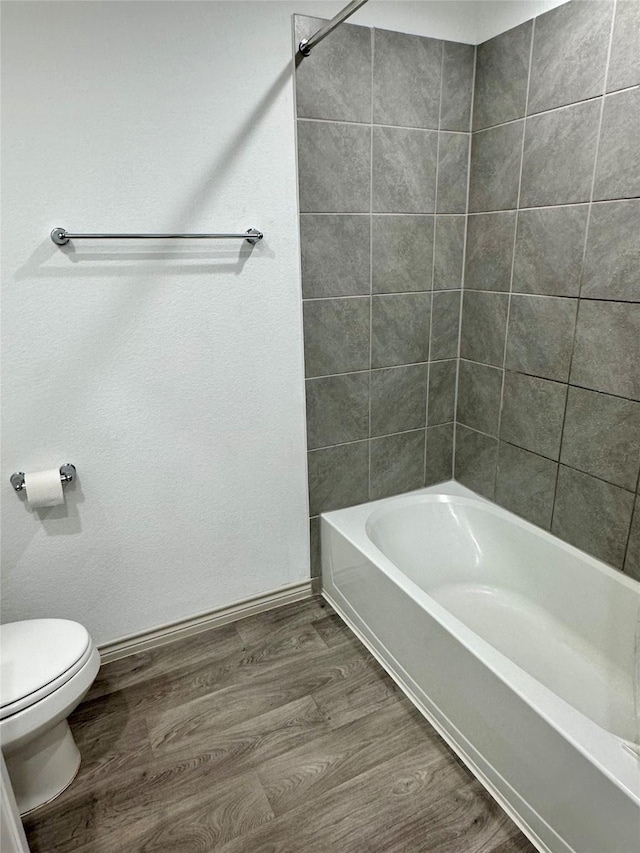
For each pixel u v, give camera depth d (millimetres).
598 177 1702
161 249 1773
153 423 1922
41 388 1725
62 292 1677
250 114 1781
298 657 2107
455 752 1690
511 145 2010
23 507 1796
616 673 1828
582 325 1854
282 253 1971
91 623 2033
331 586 2404
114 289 1742
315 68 1830
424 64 2010
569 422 1977
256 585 2344
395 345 2316
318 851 1414
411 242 2209
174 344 1880
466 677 1574
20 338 1660
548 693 1367
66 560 1918
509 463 2303
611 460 1841
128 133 1637
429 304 2340
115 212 1685
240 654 2129
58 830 1491
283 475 2242
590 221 1754
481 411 2412
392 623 1939
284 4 1733
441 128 2121
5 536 1800
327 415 2258
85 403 1796
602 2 1585
